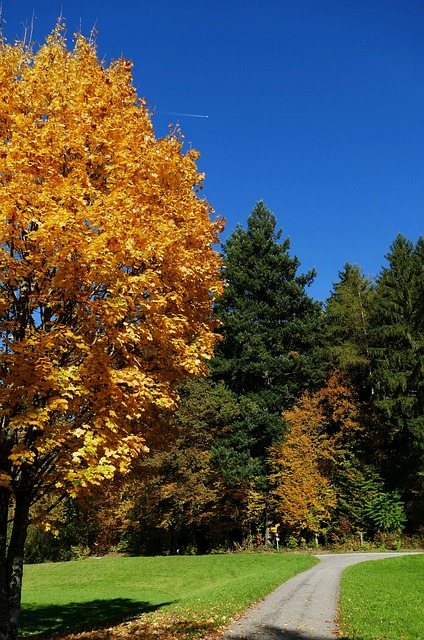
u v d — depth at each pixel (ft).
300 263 134.21
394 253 141.59
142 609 48.16
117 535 134.82
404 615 31.86
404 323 117.91
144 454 27.61
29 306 22.34
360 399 129.70
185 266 24.56
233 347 121.39
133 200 23.86
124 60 29.66
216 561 88.69
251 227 135.95
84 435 21.25
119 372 22.02
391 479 112.06
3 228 20.22
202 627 30.37
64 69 26.58
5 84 23.98
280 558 85.71
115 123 25.41
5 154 21.93
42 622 45.50
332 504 106.83
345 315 132.98
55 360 22.33
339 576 59.41
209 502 113.70
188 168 29.86
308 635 27.78
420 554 75.05
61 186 21.50
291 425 115.44
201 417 110.32
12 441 22.62
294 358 120.16
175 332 24.18
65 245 20.47
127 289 22.40
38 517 22.58
